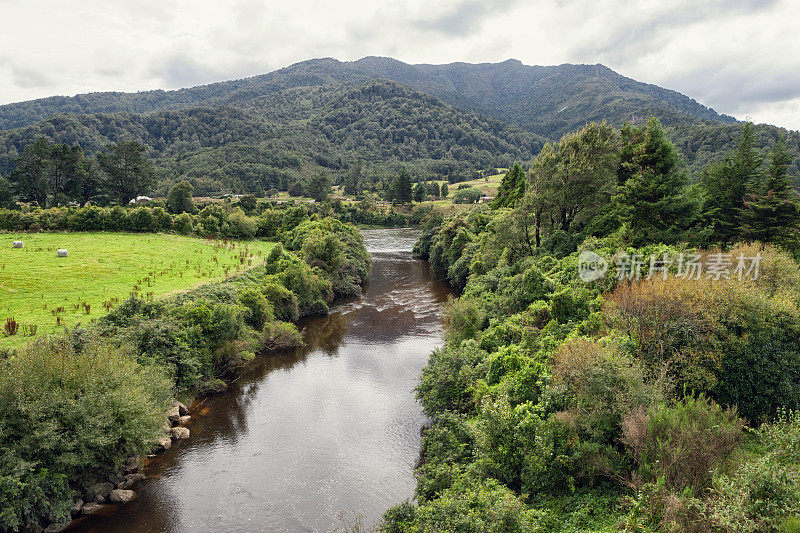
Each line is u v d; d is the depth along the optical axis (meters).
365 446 27.17
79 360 22.55
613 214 45.28
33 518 19.41
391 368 39.12
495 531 14.55
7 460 18.81
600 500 16.48
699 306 21.66
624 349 21.14
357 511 21.42
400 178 167.50
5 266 47.09
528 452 18.42
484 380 26.59
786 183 40.31
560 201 50.28
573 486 17.34
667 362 20.44
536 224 53.22
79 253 55.72
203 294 43.38
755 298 22.16
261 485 23.55
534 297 35.88
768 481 12.79
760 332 21.28
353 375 37.81
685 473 14.34
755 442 18.03
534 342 27.19
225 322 37.31
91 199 115.94
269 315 46.06
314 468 25.00
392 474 24.38
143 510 21.66
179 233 79.56
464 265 67.25
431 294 66.31
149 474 24.50
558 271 40.22
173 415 29.58
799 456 14.95
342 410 31.73
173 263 56.06
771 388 20.48
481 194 169.75
